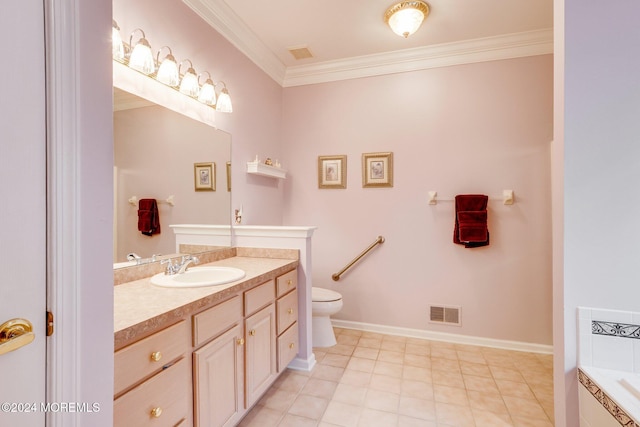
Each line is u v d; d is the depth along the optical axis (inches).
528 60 96.3
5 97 21.1
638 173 44.6
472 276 102.0
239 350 58.6
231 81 89.8
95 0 25.9
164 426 41.4
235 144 92.0
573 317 47.3
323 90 117.8
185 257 71.2
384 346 99.7
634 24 44.4
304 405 68.4
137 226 61.2
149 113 63.7
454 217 103.3
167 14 67.6
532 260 96.4
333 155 116.6
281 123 122.2
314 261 119.1
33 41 22.4
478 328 101.6
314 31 93.8
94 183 26.1
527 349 96.7
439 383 77.6
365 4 80.9
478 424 62.4
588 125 46.1
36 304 23.0
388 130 110.3
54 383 23.8
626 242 45.1
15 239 21.8
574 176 46.9
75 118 24.4
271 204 113.7
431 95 105.7
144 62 58.2
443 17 86.1
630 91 44.7
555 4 50.8
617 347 45.4
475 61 100.7
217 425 51.8
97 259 26.5
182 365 44.9
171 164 68.9
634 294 44.9
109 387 27.7
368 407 67.7
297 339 82.7
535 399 71.1
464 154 102.3
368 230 112.9
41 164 23.1
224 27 85.0
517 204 97.5
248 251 89.0
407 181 108.3
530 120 96.2
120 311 41.6
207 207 79.9
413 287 108.0
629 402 37.5
